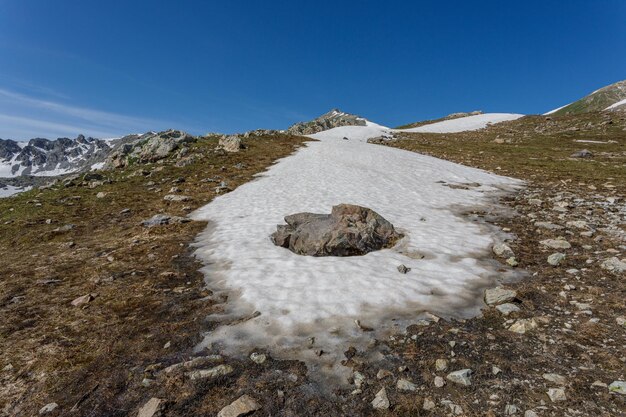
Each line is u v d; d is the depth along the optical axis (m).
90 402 5.71
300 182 27.11
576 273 10.20
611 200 18.69
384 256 12.32
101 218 20.89
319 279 10.29
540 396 5.41
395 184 25.78
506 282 9.97
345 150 43.59
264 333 7.54
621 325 7.34
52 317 8.71
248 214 19.44
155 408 5.39
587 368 6.02
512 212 18.06
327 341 7.18
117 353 7.04
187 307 8.92
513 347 6.78
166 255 13.39
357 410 5.34
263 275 10.75
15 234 18.39
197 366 6.45
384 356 6.64
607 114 77.88
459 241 13.73
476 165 36.00
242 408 5.30
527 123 82.06
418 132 84.62
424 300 8.94
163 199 24.16
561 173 29.42
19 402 5.81
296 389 5.81
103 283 10.83
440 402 5.41
